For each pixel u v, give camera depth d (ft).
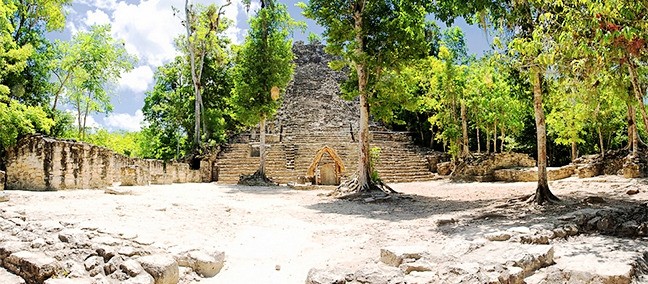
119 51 91.15
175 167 85.05
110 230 24.63
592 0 23.93
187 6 109.29
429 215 37.65
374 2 56.65
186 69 124.88
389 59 55.83
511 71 41.75
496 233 24.03
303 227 32.48
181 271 19.98
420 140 138.21
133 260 19.26
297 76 184.75
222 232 29.78
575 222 28.32
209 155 97.76
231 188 70.90
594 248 21.95
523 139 123.65
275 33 88.58
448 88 91.86
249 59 87.81
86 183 59.47
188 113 124.47
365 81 57.62
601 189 49.67
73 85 87.04
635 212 33.55
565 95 41.37
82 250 20.94
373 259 21.85
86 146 59.47
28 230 24.73
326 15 57.98
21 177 55.31
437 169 102.99
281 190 69.36
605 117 75.97
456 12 44.78
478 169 84.53
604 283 16.81
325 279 17.42
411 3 52.37
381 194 52.95
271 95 86.99
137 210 36.58
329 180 81.76
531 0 32.14
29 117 59.16
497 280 16.61
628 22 22.85
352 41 57.16
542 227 25.63
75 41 86.79
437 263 19.11
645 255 20.79
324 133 129.39
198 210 39.14
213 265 20.94
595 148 110.32
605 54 24.23
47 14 79.10
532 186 63.05
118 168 68.49
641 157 61.21
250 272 21.29
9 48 63.41
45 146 55.26
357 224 33.81
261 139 86.79
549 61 26.12
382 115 57.82
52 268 19.24
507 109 89.35
